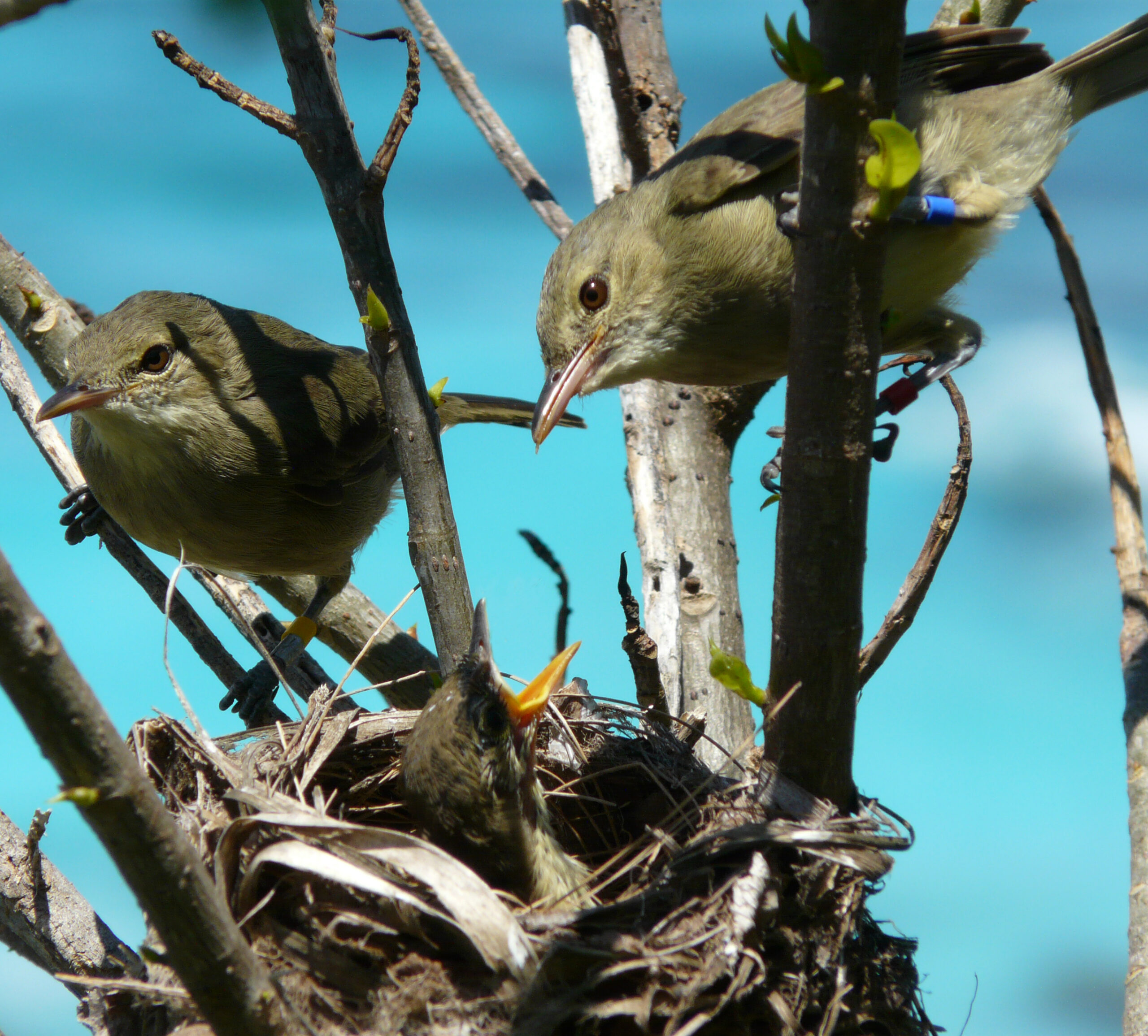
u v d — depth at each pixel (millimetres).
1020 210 7996
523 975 5430
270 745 7148
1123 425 7617
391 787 7762
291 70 6387
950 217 7340
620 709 7578
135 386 9828
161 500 10258
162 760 6691
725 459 9484
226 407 10273
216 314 10656
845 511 5145
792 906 5867
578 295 8375
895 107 4637
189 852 4016
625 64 9695
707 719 7828
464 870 5551
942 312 8344
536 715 7441
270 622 10164
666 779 7207
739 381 8672
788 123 8016
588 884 7312
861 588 5359
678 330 8328
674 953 5578
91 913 6207
